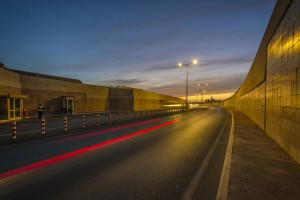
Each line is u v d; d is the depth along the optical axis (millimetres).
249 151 8039
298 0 6254
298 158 6363
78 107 38969
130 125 19406
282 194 4391
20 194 4645
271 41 10766
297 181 5090
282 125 8391
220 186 4758
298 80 6281
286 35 7656
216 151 8648
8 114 22172
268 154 7590
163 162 7059
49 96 32438
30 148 9398
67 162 7094
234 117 27078
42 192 4738
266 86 12430
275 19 9430
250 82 24234
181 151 8656
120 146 9719
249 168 6031
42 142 10883
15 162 7141
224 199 4141
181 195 4566
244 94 34750
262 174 5551
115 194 4625
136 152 8508
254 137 11211
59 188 4949
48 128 16531
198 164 6816
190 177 5641
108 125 19344
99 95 45438
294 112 6738
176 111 44500
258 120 16625
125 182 5301
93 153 8359
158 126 18406
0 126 17922
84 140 11414
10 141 10727
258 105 16656
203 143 10375
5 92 23922
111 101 49125
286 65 7641
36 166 6668
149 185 5109
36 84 30062
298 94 6293
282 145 8391
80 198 4445
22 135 12812
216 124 19812
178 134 13445
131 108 50938
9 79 24766
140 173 5961
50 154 8250
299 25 6141
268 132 11758
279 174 5559
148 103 62000
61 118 26953
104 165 6730
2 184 5211
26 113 26984
